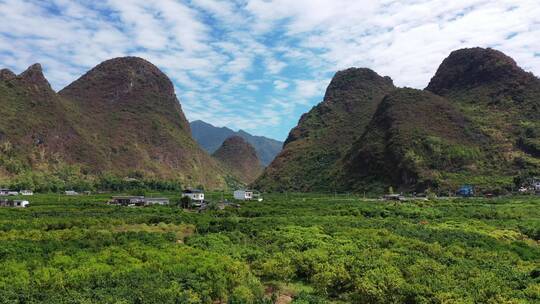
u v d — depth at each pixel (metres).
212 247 50.81
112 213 89.88
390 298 31.77
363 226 68.62
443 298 29.16
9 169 182.62
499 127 176.12
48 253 43.56
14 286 31.47
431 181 148.00
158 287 31.33
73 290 30.95
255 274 40.50
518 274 36.00
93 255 42.34
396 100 195.50
